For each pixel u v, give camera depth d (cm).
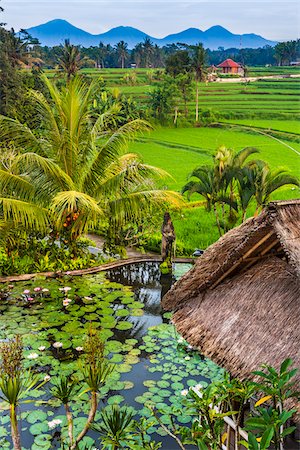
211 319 504
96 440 549
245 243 464
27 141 1118
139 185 1117
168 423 579
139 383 662
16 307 888
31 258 1105
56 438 550
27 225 1046
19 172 1105
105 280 1042
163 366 705
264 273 490
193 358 729
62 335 782
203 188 1195
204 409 345
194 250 1238
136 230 1253
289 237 420
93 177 1078
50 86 1138
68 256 1120
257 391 419
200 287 527
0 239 1077
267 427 291
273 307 458
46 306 896
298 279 424
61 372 681
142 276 1085
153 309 911
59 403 615
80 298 933
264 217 443
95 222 1105
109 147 1053
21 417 587
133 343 770
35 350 738
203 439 340
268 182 1110
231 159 1166
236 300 495
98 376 378
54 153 1127
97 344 388
